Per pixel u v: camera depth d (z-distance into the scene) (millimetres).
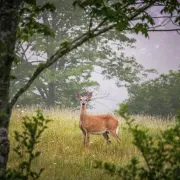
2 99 21484
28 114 58938
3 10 21594
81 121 46531
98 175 29922
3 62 21391
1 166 21125
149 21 23969
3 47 19062
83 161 35938
